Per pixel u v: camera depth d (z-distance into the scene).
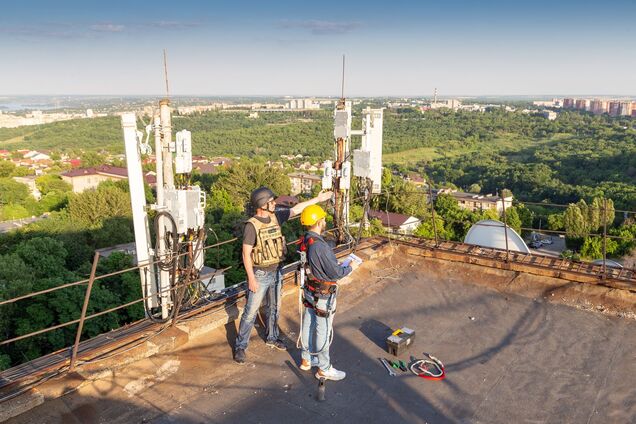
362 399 4.18
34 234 41.97
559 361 4.80
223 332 5.28
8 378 4.13
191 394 4.23
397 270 7.27
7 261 27.44
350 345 5.11
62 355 4.55
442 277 7.02
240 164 72.94
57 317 25.00
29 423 3.77
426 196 73.12
